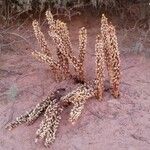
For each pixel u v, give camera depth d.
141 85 0.92
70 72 0.95
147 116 0.84
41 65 0.99
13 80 0.94
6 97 0.89
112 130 0.81
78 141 0.79
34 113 0.83
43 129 0.79
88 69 0.97
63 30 0.89
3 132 0.82
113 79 0.85
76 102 0.83
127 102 0.87
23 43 1.07
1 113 0.86
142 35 1.09
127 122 0.83
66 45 0.89
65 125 0.82
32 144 0.79
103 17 0.85
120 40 1.07
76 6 1.10
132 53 1.03
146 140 0.79
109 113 0.85
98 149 0.77
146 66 0.98
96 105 0.86
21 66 0.99
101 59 0.82
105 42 0.84
